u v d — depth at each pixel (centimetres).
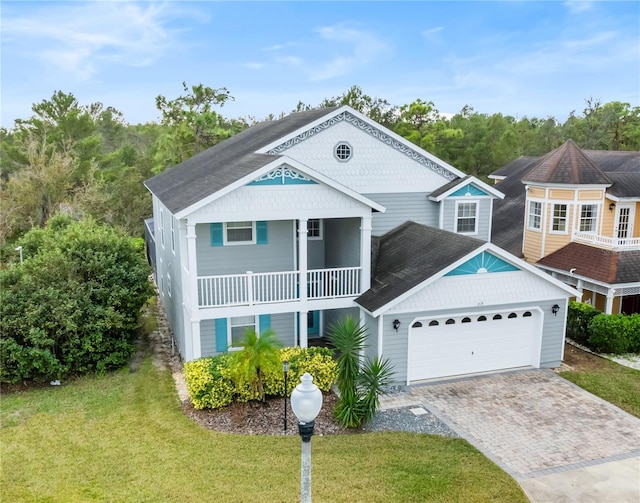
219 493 958
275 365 1252
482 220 2030
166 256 2069
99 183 3791
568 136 6081
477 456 1103
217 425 1240
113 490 973
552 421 1280
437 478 1013
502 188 3209
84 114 4547
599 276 1948
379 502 935
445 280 1469
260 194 1469
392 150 1911
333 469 1039
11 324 1462
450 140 5391
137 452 1109
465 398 1411
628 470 1067
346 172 1873
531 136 6106
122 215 4028
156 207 2472
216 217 1443
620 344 1745
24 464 1067
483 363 1580
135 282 1664
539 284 1562
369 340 1520
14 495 959
